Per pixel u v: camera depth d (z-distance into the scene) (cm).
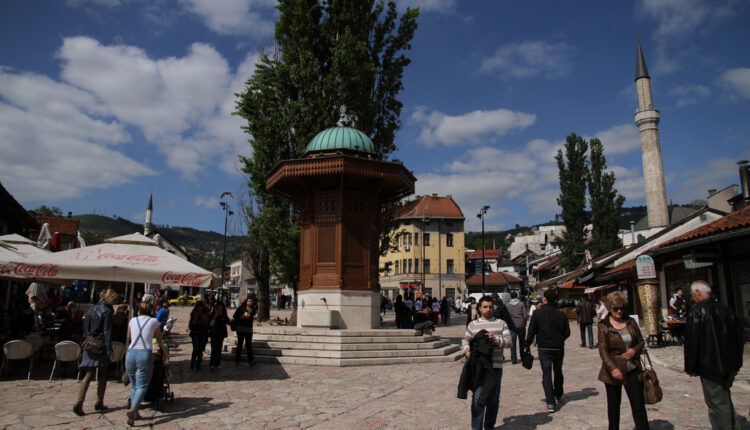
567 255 4916
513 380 1003
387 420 669
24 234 2448
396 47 2341
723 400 505
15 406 736
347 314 1438
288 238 2031
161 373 730
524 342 729
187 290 6450
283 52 2172
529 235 11262
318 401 794
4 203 1962
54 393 843
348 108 2097
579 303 1670
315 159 1427
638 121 4784
